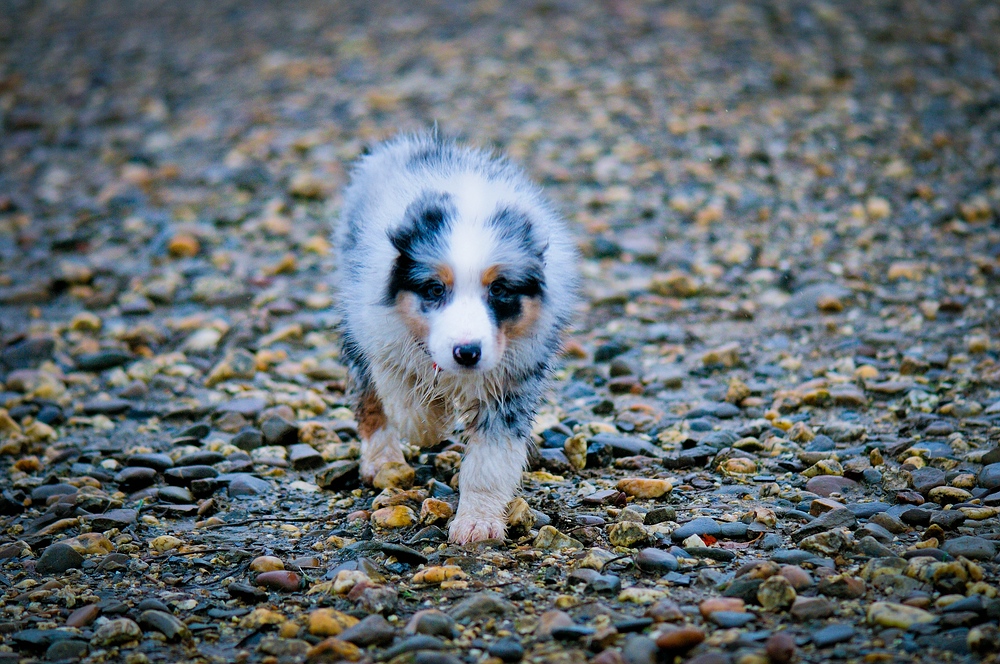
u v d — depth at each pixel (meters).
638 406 8.38
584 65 18.94
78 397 9.02
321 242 12.62
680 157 15.09
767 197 13.76
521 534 6.12
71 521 6.46
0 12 24.89
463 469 6.30
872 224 12.76
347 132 16.41
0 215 14.14
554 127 16.30
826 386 8.53
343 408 8.62
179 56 21.06
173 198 14.35
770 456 7.30
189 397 9.00
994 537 5.66
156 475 7.37
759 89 17.41
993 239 12.05
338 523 6.53
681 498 6.64
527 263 6.02
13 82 19.73
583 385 9.02
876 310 10.46
